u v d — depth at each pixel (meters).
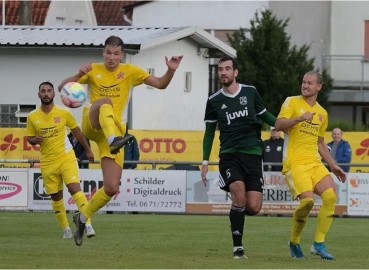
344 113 63.34
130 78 15.45
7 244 18.36
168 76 15.33
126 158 30.61
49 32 44.66
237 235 15.65
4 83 42.03
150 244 18.78
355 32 66.00
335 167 16.14
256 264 14.76
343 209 29.30
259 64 53.72
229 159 15.59
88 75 15.50
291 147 15.91
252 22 55.00
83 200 19.80
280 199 29.39
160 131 35.62
